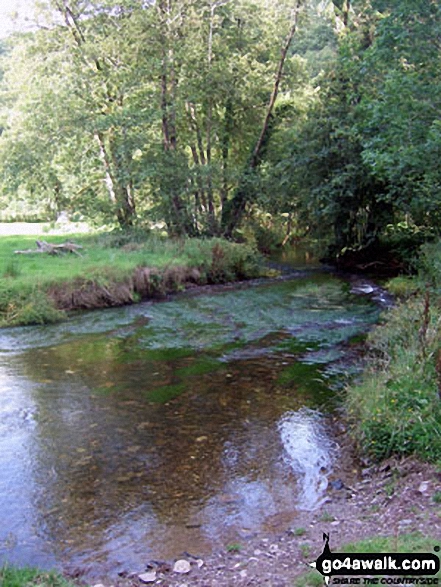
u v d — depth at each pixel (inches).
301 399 349.7
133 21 964.0
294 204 1132.5
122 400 351.6
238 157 1227.2
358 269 977.5
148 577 174.9
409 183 690.8
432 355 307.3
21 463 265.3
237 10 1084.5
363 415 278.8
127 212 1056.2
